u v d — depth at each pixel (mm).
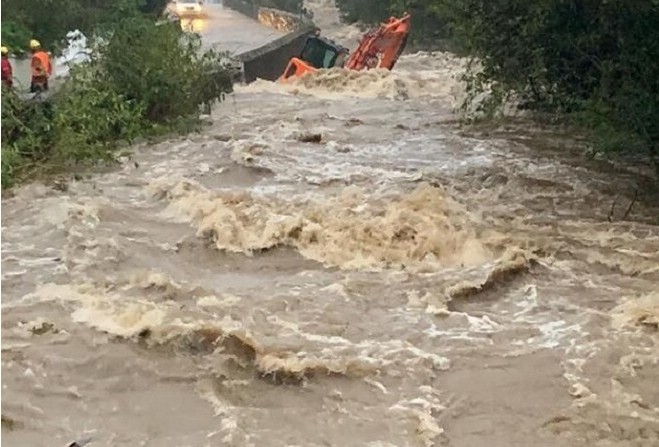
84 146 30297
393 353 17406
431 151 33188
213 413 15570
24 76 36906
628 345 17531
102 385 16438
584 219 24906
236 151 31766
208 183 28906
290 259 22453
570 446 14547
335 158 32250
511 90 34750
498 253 22312
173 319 18375
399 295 20172
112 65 35281
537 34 29375
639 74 25516
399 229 22984
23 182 28453
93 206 25469
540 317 19094
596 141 27906
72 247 22688
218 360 17172
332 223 23578
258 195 26500
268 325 18609
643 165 30141
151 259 22453
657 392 16016
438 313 19234
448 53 63062
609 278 21031
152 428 15125
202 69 38844
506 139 34688
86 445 14555
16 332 18156
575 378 16469
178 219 25203
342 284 20641
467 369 16906
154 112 36312
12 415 15344
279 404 15883
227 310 19266
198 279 21344
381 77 50938
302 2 107500
